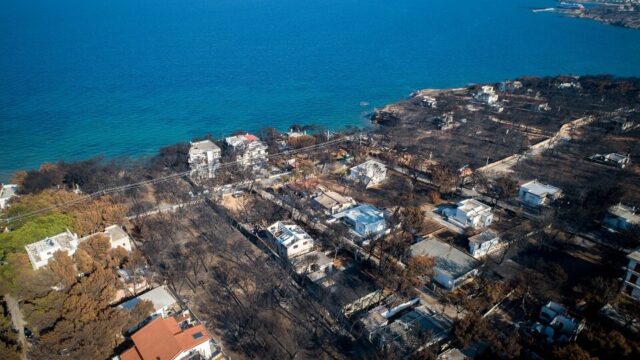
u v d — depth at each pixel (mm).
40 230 105938
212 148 164125
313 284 98562
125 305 88125
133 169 156125
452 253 104188
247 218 128625
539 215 124500
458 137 191500
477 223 122000
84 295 83750
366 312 89812
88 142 199625
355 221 120250
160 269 105438
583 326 81750
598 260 105125
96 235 107500
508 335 81062
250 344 83438
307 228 122562
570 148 173375
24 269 92688
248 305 93750
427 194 142125
